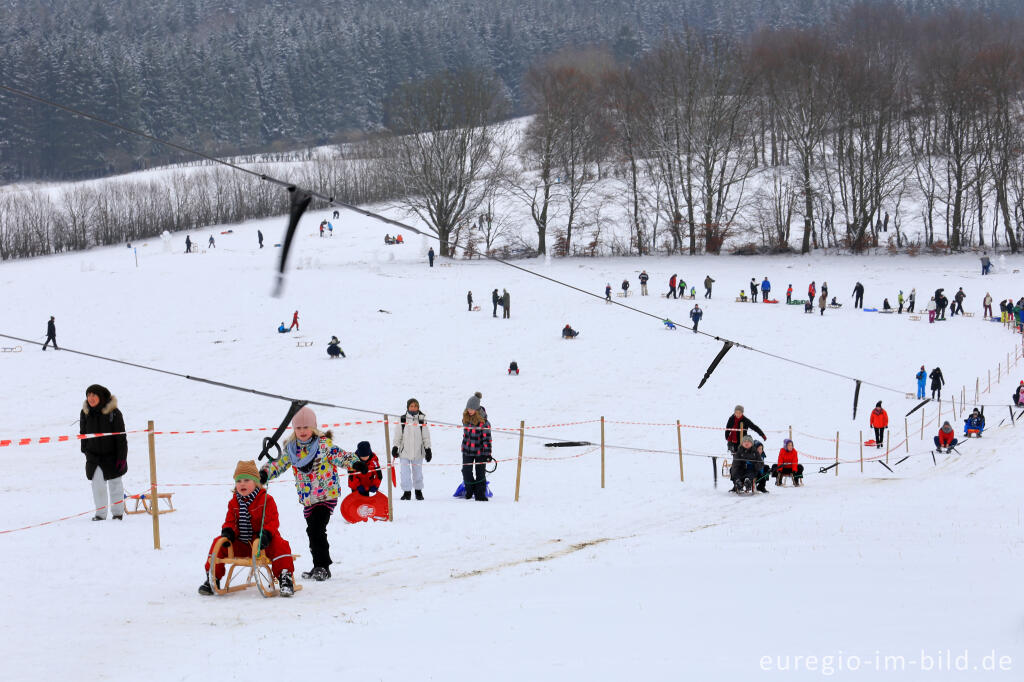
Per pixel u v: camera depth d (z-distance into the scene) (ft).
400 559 37.09
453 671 20.02
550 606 26.68
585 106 277.64
